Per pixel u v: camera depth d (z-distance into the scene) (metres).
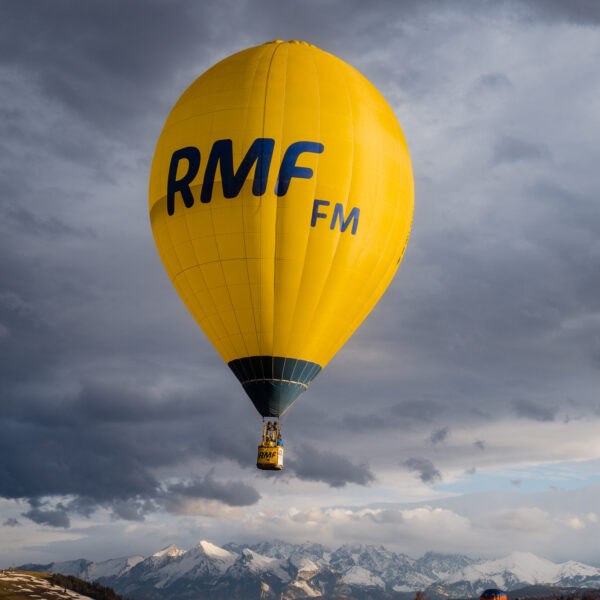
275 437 65.56
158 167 66.25
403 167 67.00
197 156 63.50
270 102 63.25
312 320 63.97
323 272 63.00
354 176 63.12
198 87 66.38
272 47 67.12
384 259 66.12
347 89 65.31
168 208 64.69
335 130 63.12
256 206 61.75
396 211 66.06
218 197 62.28
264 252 62.19
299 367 64.88
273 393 64.81
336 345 66.62
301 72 64.88
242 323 63.94
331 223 62.41
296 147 62.25
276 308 63.28
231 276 63.00
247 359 64.81
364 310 67.25
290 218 61.91
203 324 66.81
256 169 61.94
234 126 62.97
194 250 63.84
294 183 61.88
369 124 64.75
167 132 66.38
